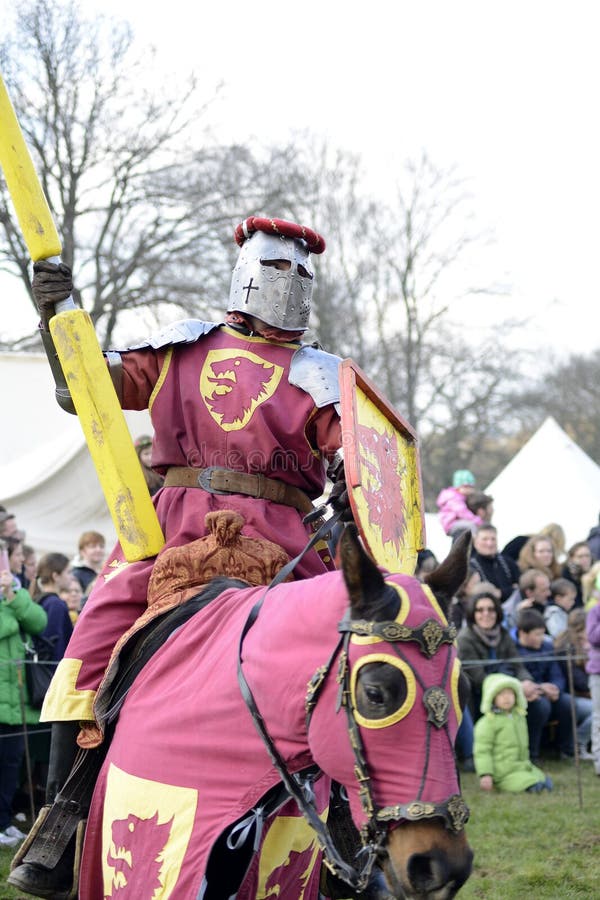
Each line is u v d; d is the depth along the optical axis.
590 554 9.99
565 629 8.86
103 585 3.30
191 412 3.35
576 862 5.73
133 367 3.42
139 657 3.03
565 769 8.26
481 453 32.66
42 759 6.50
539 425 34.34
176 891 2.61
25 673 6.32
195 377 3.38
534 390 33.41
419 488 3.35
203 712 2.72
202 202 19.06
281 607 2.66
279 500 3.32
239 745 2.64
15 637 6.23
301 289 3.43
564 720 8.62
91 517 9.96
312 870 2.99
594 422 36.09
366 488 2.92
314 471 3.38
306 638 2.53
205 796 2.66
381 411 3.23
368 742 2.29
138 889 2.71
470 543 2.48
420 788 2.23
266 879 2.80
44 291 3.38
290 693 2.52
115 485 3.29
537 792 7.38
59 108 17.31
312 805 2.62
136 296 19.45
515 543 10.38
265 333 3.43
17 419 12.26
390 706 2.27
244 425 3.30
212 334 3.46
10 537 7.30
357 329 25.59
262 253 3.41
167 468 3.43
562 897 5.23
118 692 3.07
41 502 9.85
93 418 3.30
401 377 26.09
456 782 2.26
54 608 6.61
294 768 2.58
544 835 6.25
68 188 18.02
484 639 8.05
